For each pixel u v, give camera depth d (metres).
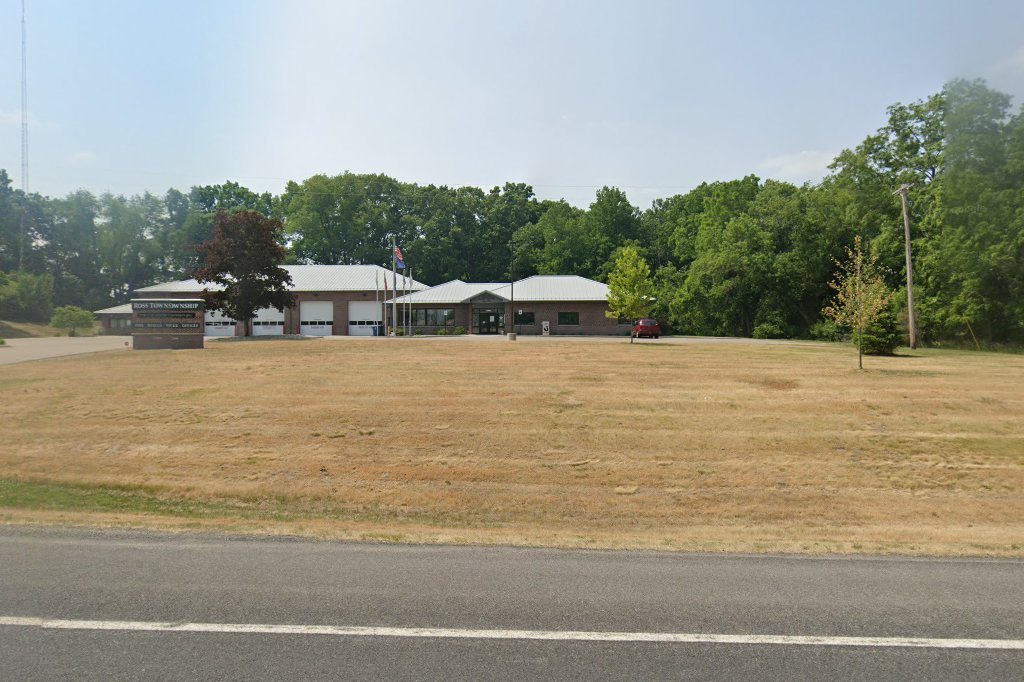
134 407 17.17
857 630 4.70
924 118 50.53
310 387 19.67
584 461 13.51
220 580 5.68
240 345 34.88
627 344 38.66
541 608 5.08
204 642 4.40
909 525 10.55
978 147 41.44
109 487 11.98
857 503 11.56
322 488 12.12
